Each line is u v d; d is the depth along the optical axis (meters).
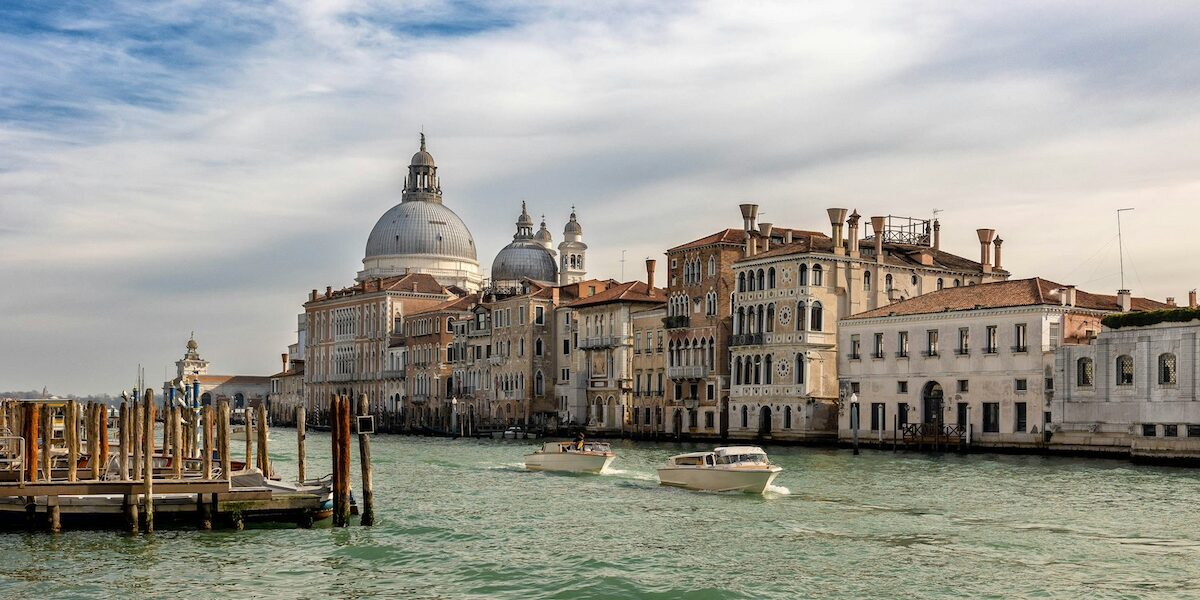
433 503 48.25
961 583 31.56
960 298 80.19
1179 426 63.41
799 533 39.34
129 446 43.09
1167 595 30.20
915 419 80.38
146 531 37.38
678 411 100.62
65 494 36.72
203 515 38.38
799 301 88.44
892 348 82.31
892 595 30.34
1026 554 35.28
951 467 62.56
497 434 114.25
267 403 199.12
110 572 33.00
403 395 146.38
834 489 51.66
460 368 135.00
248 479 40.94
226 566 33.88
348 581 32.44
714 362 97.44
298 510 39.16
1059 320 73.75
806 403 87.62
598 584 31.61
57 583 31.92
